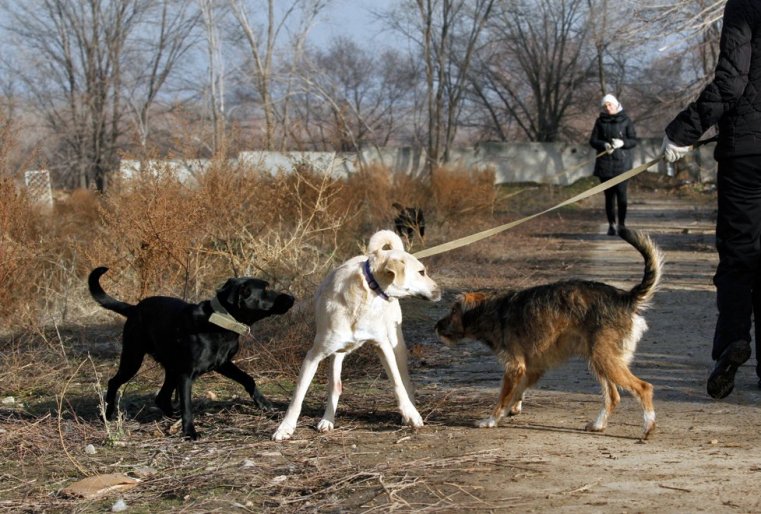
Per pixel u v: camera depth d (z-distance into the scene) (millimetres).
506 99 57438
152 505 4891
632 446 5574
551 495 4688
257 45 38500
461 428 6195
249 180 11969
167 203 10453
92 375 8289
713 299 11555
